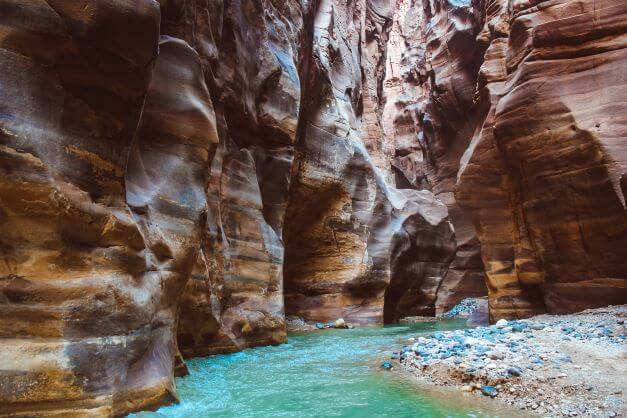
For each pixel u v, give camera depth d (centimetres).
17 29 401
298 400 588
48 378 389
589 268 1255
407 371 770
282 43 1476
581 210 1262
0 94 391
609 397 534
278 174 1362
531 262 1431
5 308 388
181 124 663
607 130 1225
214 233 973
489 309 1560
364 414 527
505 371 650
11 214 397
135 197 554
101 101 464
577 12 1368
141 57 480
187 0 901
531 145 1384
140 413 457
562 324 1018
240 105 1164
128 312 465
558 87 1345
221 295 975
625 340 791
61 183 422
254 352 1008
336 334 1423
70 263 428
